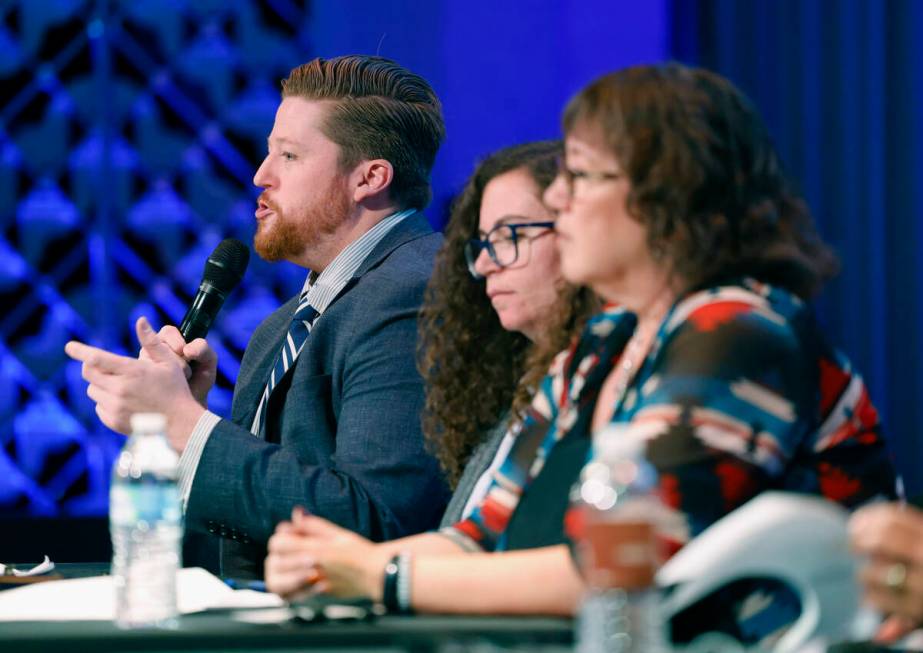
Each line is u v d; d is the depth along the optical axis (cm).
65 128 1752
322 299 837
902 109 1471
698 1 1487
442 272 709
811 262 485
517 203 660
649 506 388
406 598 471
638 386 481
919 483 1467
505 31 1516
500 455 638
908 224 1470
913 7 1465
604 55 1496
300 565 493
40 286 1734
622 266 481
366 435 760
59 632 411
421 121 871
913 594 360
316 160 848
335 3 1543
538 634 409
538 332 664
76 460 1723
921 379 1467
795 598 442
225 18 1753
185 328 816
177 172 1750
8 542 1359
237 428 753
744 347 451
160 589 471
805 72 1470
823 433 468
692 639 445
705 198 471
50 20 1750
